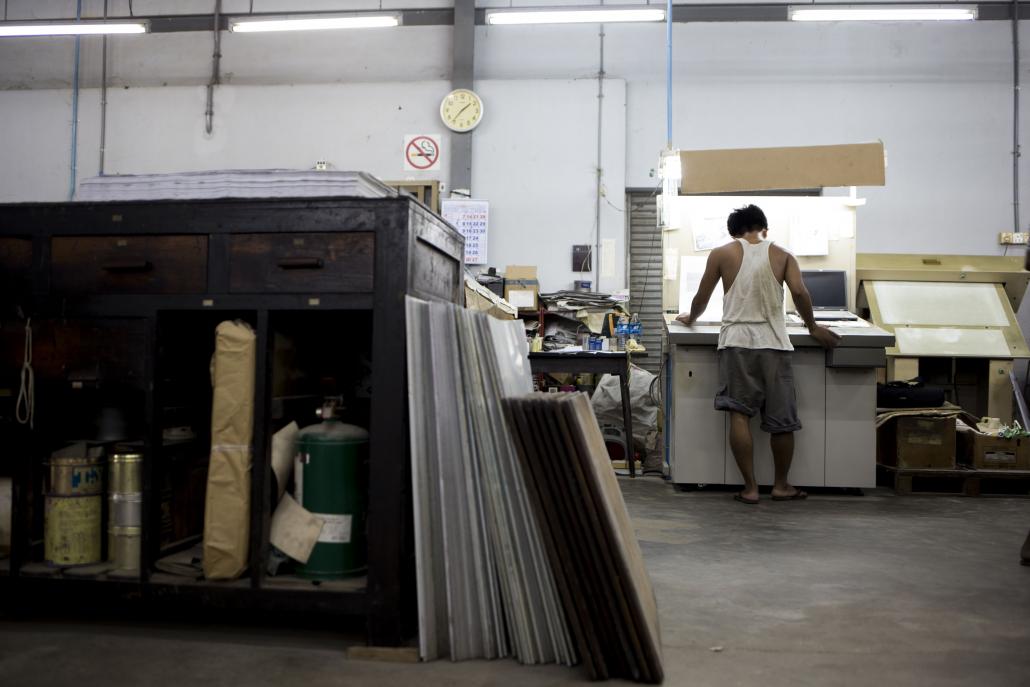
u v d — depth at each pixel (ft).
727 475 14.62
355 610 6.02
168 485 6.86
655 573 8.68
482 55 26.14
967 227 24.70
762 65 25.40
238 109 26.48
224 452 6.22
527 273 25.12
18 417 6.59
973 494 14.58
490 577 6.09
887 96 25.03
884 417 14.89
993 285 19.44
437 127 26.03
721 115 25.53
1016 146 24.61
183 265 6.34
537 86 25.76
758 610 7.29
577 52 25.89
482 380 6.29
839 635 6.59
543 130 25.72
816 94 25.23
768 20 25.32
